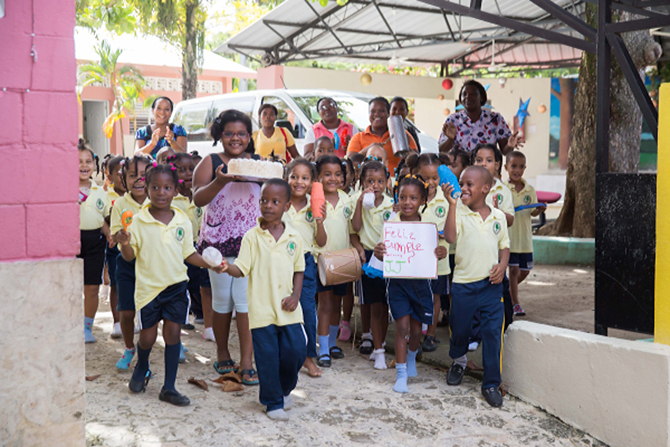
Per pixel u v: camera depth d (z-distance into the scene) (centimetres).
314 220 511
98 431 374
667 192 388
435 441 382
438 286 536
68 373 323
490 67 1661
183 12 1839
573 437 396
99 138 2662
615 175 420
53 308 318
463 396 452
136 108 2650
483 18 494
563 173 1883
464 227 452
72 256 324
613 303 423
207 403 425
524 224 654
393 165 697
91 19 1447
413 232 462
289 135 731
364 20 1484
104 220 552
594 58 1062
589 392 397
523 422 413
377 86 1725
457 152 609
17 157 307
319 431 389
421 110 2059
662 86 388
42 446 320
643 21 424
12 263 308
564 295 777
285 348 407
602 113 439
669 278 389
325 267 479
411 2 1380
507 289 490
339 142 739
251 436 378
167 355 425
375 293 508
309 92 950
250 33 1523
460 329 455
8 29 302
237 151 457
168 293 423
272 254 405
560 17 470
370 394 452
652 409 365
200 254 471
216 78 2664
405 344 463
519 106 1908
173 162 557
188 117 1102
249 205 462
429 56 1859
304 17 1440
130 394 436
